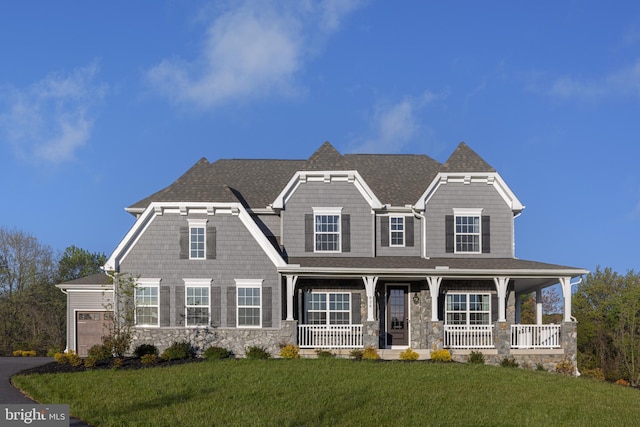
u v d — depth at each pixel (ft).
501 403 67.26
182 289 96.22
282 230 101.91
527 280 102.01
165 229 97.04
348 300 100.68
